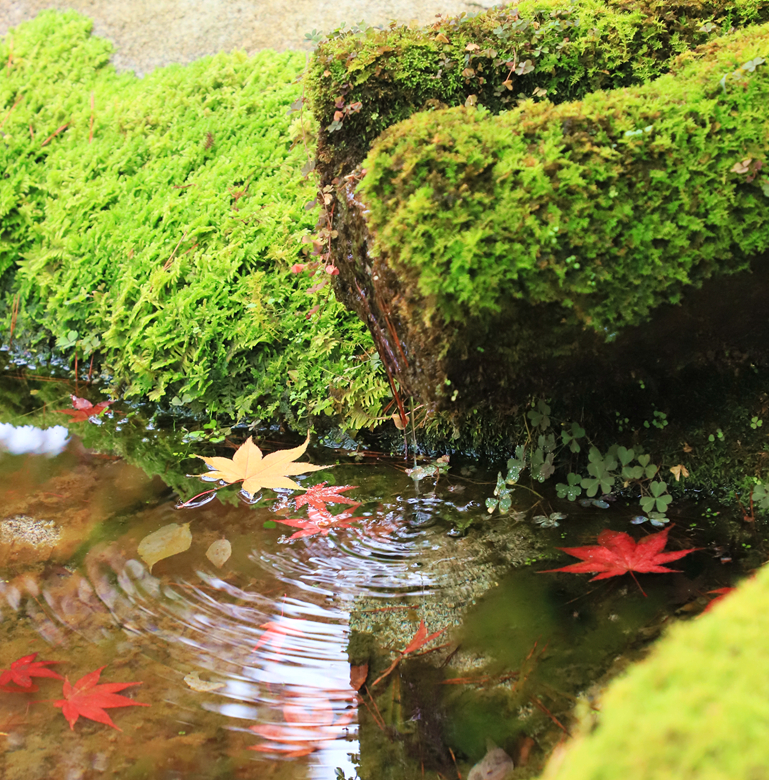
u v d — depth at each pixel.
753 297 1.89
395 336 2.02
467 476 2.40
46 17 4.37
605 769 0.64
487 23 2.27
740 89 1.66
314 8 4.00
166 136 3.50
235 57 3.72
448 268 1.55
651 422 2.22
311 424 2.71
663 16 2.22
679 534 2.00
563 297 1.62
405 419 2.39
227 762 1.40
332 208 2.23
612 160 1.60
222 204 3.09
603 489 2.17
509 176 1.55
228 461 2.39
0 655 1.67
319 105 2.24
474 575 1.91
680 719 0.66
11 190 3.53
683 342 2.01
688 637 0.78
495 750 1.39
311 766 1.39
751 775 0.59
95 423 2.89
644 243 1.63
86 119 3.78
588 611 1.73
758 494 2.07
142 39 4.20
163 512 2.26
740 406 2.16
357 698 1.54
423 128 1.64
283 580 1.93
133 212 3.27
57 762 1.41
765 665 0.70
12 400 3.09
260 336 2.73
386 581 1.91
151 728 1.48
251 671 1.62
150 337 2.89
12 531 2.16
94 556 2.04
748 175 1.62
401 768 1.37
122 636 1.73
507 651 1.63
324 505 2.27
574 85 2.26
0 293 3.55
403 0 3.86
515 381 1.94
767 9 2.17
